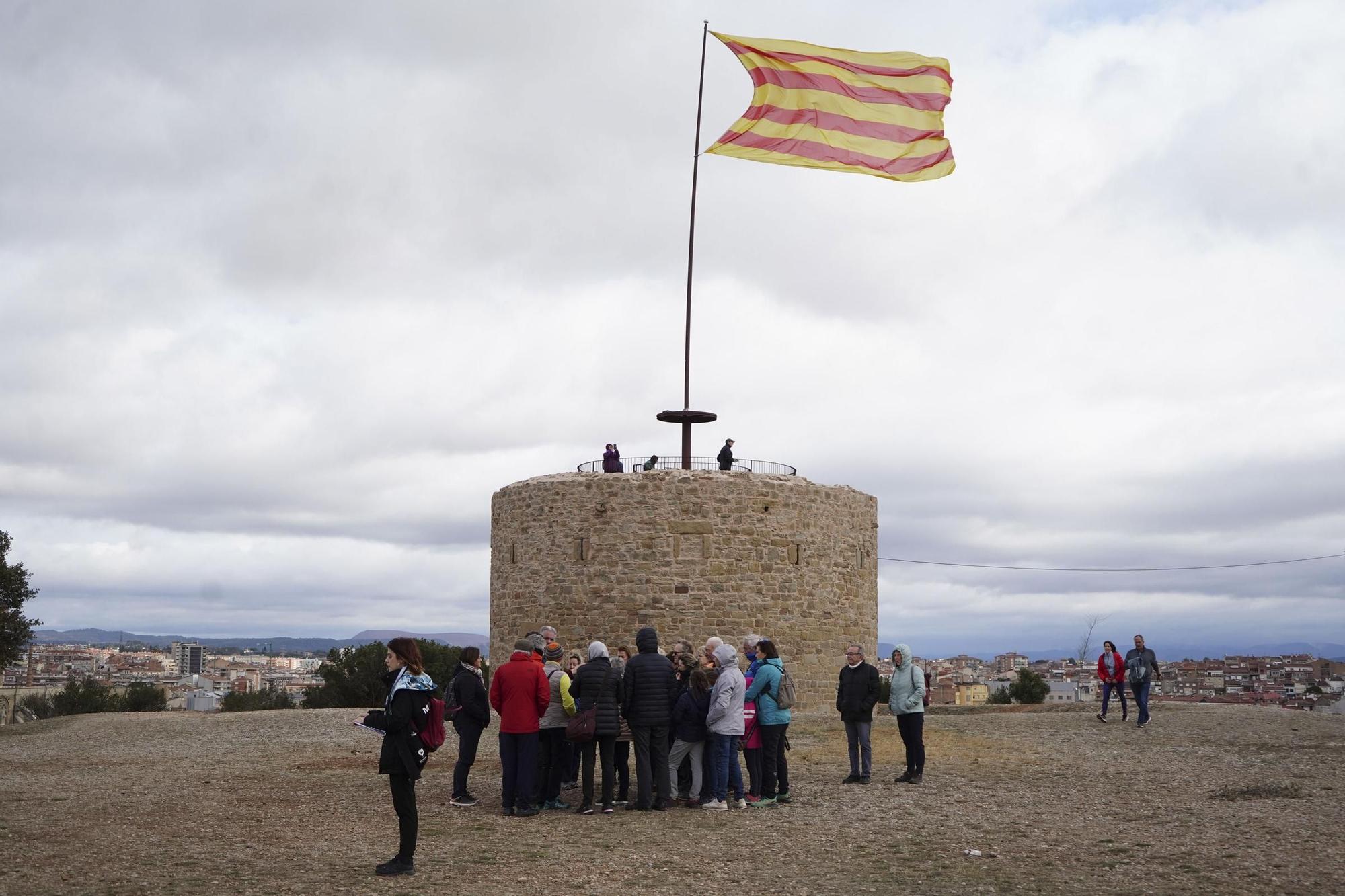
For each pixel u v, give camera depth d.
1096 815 13.26
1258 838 11.61
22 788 15.95
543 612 28.80
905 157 24.84
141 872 10.23
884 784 16.17
